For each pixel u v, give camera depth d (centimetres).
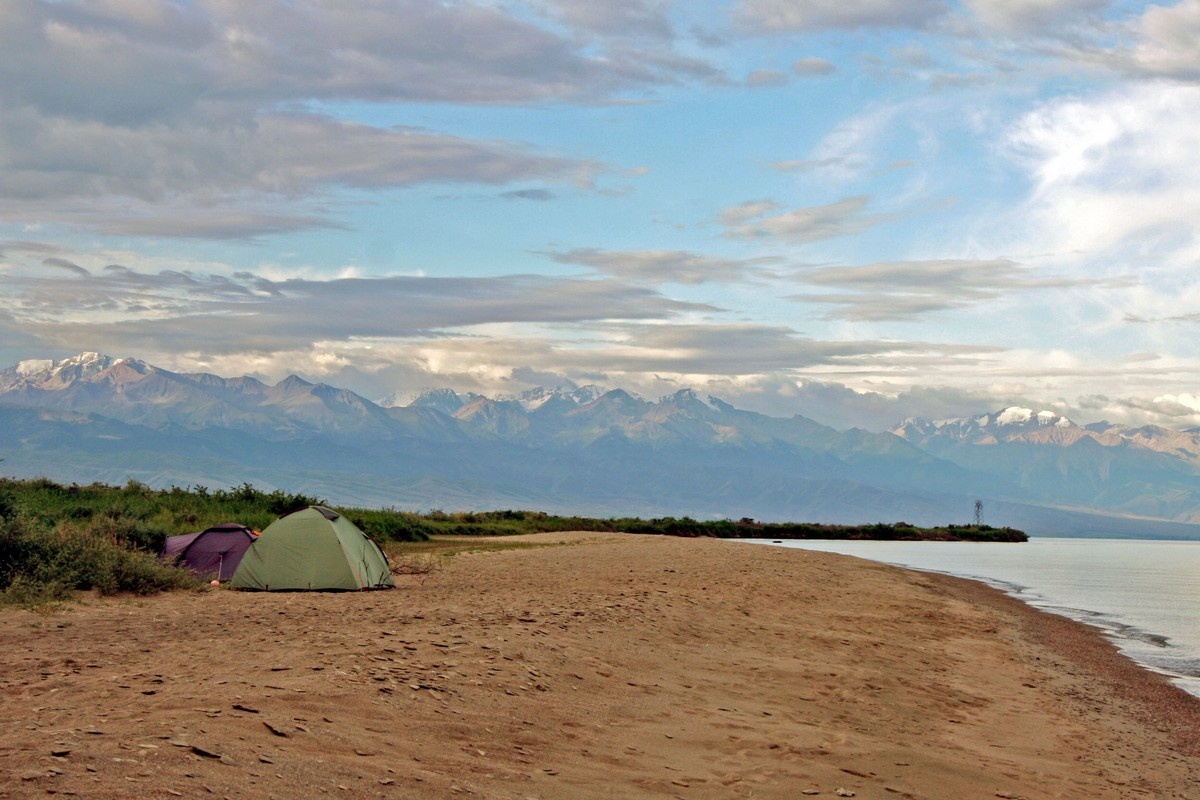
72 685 1094
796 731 1261
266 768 798
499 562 3822
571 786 920
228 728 888
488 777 905
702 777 1016
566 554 4406
